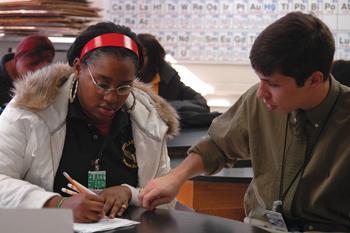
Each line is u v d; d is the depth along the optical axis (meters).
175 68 4.94
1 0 4.34
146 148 2.00
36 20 4.29
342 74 2.41
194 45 4.92
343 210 1.68
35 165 1.87
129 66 1.78
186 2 4.89
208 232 1.51
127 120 2.00
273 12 4.84
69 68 1.95
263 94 1.64
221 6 4.86
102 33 1.80
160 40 4.95
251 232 1.52
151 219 1.65
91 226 1.55
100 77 1.77
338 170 1.66
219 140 1.94
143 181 2.00
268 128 1.83
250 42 4.86
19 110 1.87
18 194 1.71
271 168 1.82
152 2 4.91
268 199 1.80
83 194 1.68
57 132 1.88
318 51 1.56
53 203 1.67
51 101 1.89
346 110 1.69
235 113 1.95
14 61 3.67
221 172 2.63
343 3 4.79
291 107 1.64
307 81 1.59
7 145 1.82
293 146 1.76
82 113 1.91
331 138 1.69
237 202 2.87
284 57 1.52
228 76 4.91
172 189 1.78
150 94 2.12
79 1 4.36
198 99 4.23
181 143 3.02
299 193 1.72
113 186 1.90
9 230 1.10
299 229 1.73
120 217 1.67
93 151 1.93
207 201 2.84
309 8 4.81
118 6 4.93
